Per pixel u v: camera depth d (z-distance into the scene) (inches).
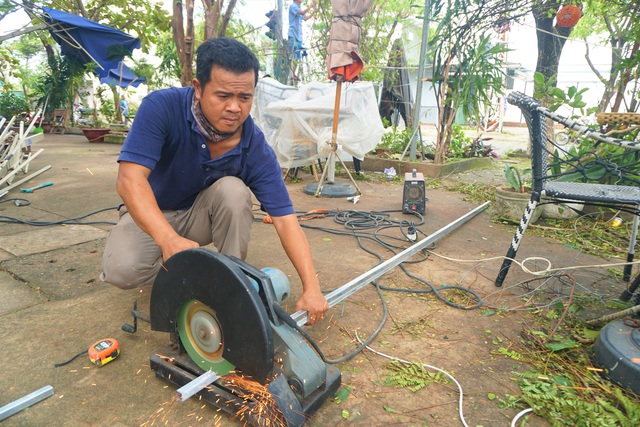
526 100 89.7
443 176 262.7
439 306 88.2
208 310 50.8
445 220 158.7
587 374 64.5
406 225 148.8
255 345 45.8
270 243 125.5
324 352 69.7
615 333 67.6
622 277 106.5
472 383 63.1
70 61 542.3
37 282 92.5
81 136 521.7
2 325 74.3
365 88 198.4
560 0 245.4
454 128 329.4
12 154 191.0
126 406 55.3
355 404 57.6
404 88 362.9
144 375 61.9
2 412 51.5
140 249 68.2
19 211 152.1
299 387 50.6
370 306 87.4
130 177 56.9
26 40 778.8
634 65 186.9
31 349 67.4
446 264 113.2
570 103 168.7
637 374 58.5
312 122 189.8
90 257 108.0
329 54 171.6
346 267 108.0
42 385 58.9
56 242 118.8
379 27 336.5
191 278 49.4
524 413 56.6
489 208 180.5
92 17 441.1
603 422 54.0
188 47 255.6
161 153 65.5
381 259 113.7
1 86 729.0
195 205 73.7
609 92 256.5
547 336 75.7
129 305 83.0
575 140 175.6
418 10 336.2
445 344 73.7
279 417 48.9
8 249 112.0
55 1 404.8
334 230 140.9
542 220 159.8
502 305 89.1
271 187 68.3
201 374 54.7
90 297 86.1
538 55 304.2
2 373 61.2
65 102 577.6
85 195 180.9
